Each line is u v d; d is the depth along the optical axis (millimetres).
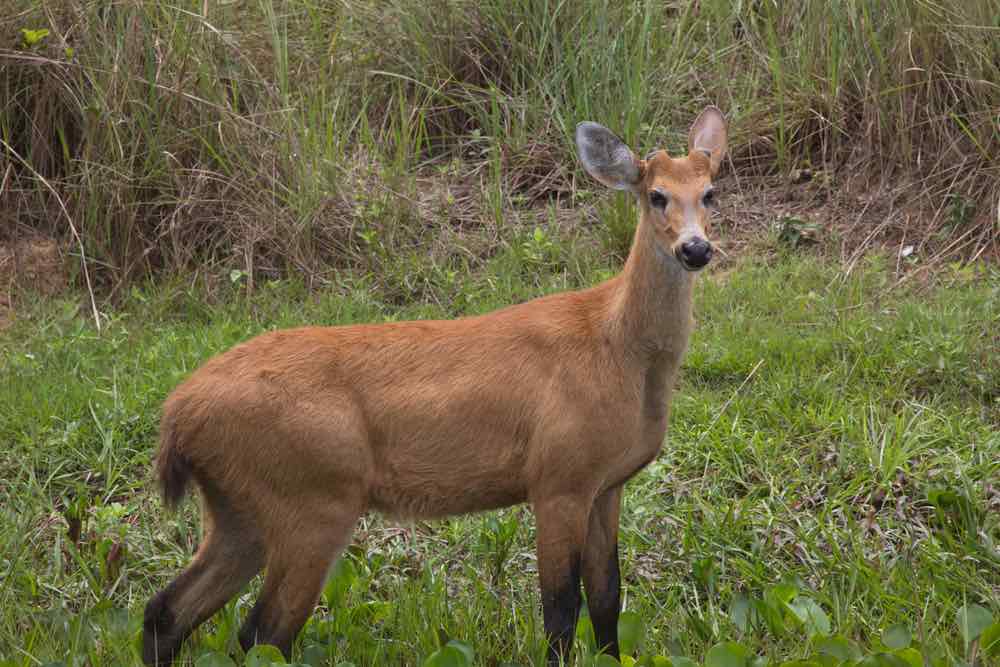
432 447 7094
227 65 13758
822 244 12898
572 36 14672
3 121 13266
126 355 10961
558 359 7164
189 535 8781
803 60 14227
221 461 6848
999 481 8906
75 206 12961
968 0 13062
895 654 6512
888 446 9305
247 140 13305
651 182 7297
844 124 13883
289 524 6863
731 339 11039
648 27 14164
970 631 7184
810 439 9625
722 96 14594
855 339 10852
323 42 15039
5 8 13281
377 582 8234
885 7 13750
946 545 8398
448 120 14984
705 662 6750
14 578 8000
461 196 14055
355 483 6961
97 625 7492
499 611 7660
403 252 13055
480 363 7168
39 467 9383
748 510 8750
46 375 10445
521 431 7141
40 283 12547
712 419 9859
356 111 14945
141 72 13102
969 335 10711
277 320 11875
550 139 14367
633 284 7176
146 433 9758
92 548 8391
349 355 7055
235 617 7539
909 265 12383
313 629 7457
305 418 6801
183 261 12789
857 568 7949
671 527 8727
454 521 8945
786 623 7457
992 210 12492
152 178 12859
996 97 12867
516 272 12586
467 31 15227
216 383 6867
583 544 7148
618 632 7336
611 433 7090
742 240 13164
